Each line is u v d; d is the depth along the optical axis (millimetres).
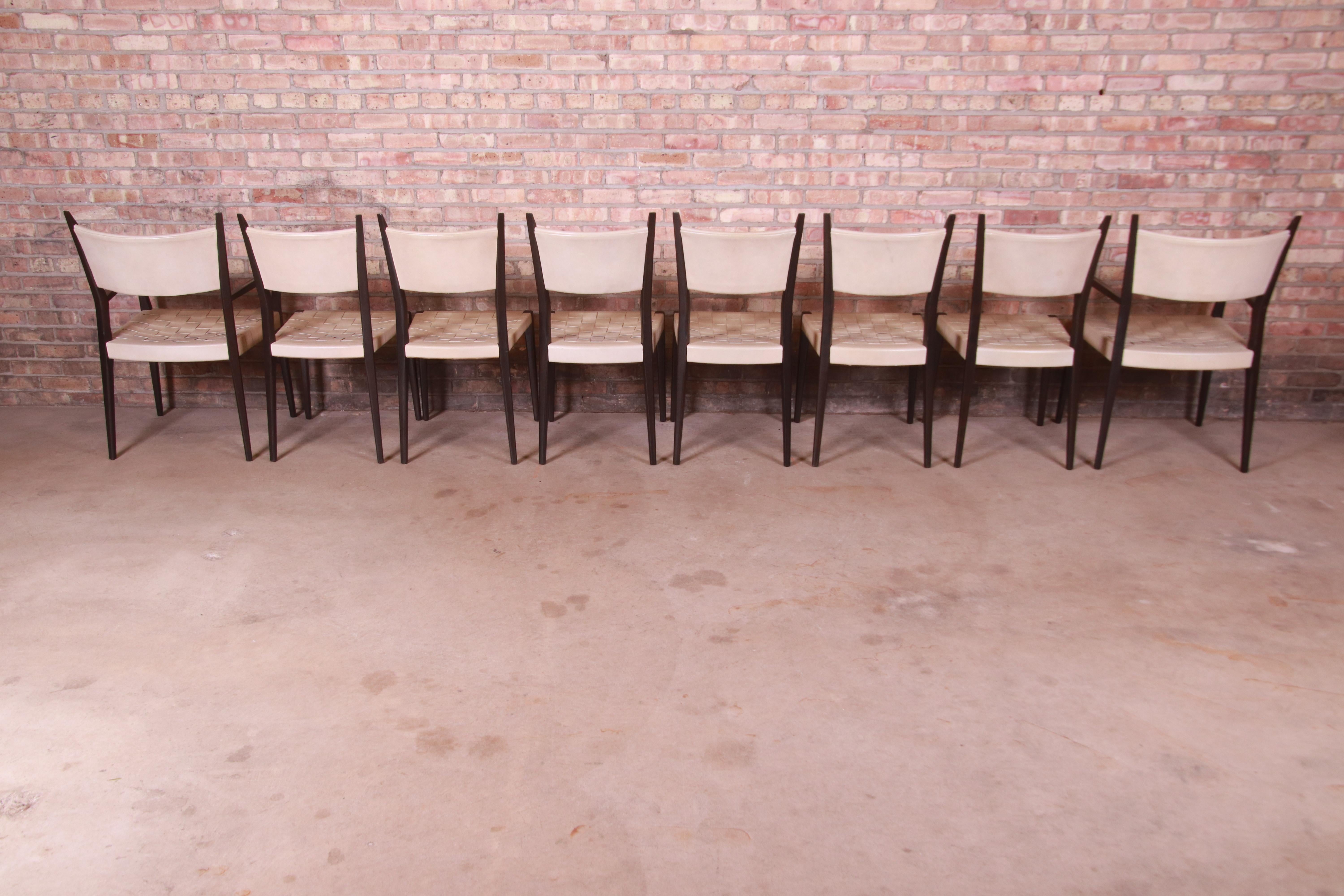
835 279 3328
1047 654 2305
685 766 1903
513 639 2365
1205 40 3652
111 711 2066
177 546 2875
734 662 2266
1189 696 2145
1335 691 2168
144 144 3885
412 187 3939
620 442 3824
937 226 3943
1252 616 2492
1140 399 4102
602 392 4188
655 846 1696
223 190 3945
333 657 2283
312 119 3852
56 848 1683
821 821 1761
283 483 3375
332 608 2512
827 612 2502
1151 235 3182
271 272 3371
